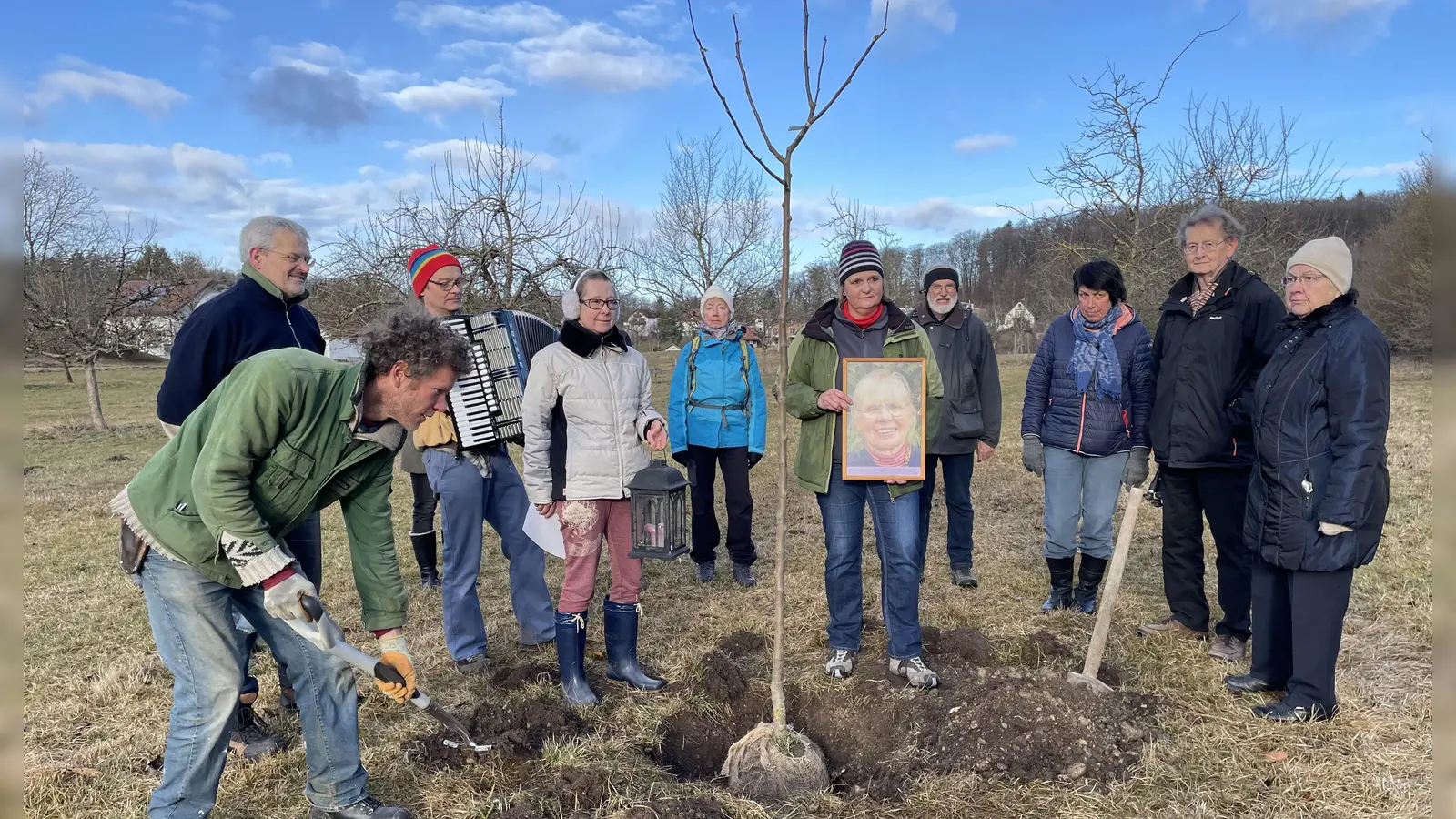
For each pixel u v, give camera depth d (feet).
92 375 53.11
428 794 9.42
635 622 12.42
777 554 10.03
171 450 7.69
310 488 7.88
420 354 7.59
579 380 11.34
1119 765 9.63
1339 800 8.87
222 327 9.77
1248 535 11.12
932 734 10.48
